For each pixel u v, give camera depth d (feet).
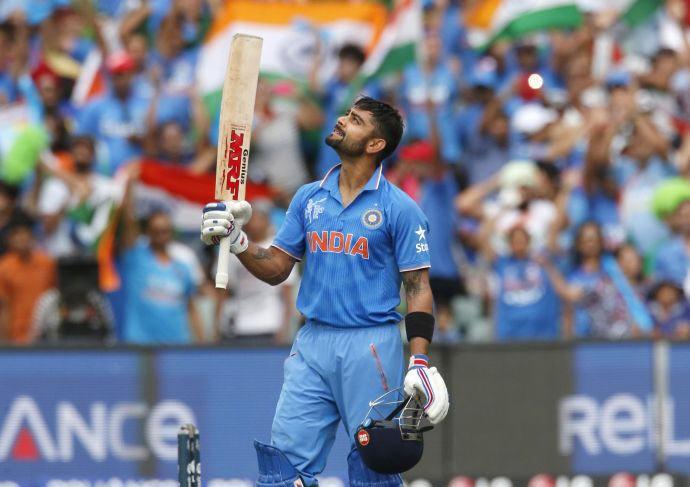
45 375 109.60
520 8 150.30
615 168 137.49
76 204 128.77
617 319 121.70
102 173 137.59
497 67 149.48
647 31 159.12
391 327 66.03
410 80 143.84
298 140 139.13
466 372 108.78
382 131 65.87
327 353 65.77
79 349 109.60
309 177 141.69
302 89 142.10
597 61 154.30
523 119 142.10
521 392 108.17
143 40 144.97
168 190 131.44
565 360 108.06
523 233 124.26
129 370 109.40
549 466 107.55
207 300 127.24
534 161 139.13
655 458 106.73
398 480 66.23
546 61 151.12
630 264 125.29
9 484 108.99
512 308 123.44
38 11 148.46
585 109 143.54
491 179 140.36
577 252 124.77
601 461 107.34
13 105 144.05
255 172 136.67
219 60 143.13
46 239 129.39
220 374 108.99
